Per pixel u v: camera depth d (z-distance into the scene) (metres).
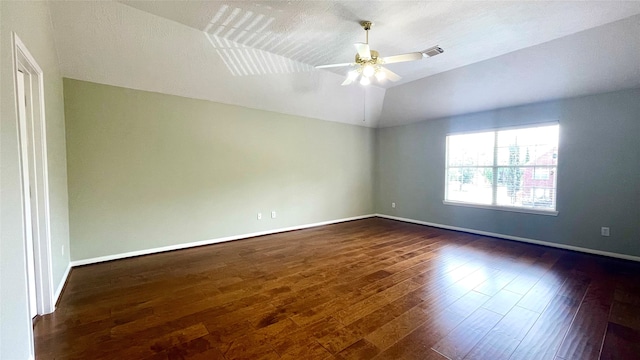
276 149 5.03
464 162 5.19
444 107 5.08
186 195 4.04
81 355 1.69
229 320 2.09
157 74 3.52
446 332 1.94
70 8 2.54
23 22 1.73
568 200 3.93
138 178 3.65
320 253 3.81
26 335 1.53
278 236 4.80
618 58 3.11
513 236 4.50
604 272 3.07
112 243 3.48
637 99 3.37
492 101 4.47
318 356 1.67
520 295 2.52
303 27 2.95
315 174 5.65
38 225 2.14
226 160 4.42
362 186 6.58
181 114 3.96
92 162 3.33
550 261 3.46
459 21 2.78
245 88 4.25
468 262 3.43
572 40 3.10
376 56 2.83
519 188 4.46
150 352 1.72
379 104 5.82
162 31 2.98
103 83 3.38
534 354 1.71
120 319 2.10
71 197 3.21
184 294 2.53
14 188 1.42
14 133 1.44
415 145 5.97
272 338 1.86
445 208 5.45
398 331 1.95
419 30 2.96
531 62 3.55
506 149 4.61
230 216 4.48
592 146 3.71
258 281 2.83
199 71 3.68
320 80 4.60
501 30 2.97
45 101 2.30
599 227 3.68
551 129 4.11
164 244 3.86
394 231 5.20
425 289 2.64
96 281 2.83
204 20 2.85
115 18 2.73
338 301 2.39
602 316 2.15
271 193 4.98
